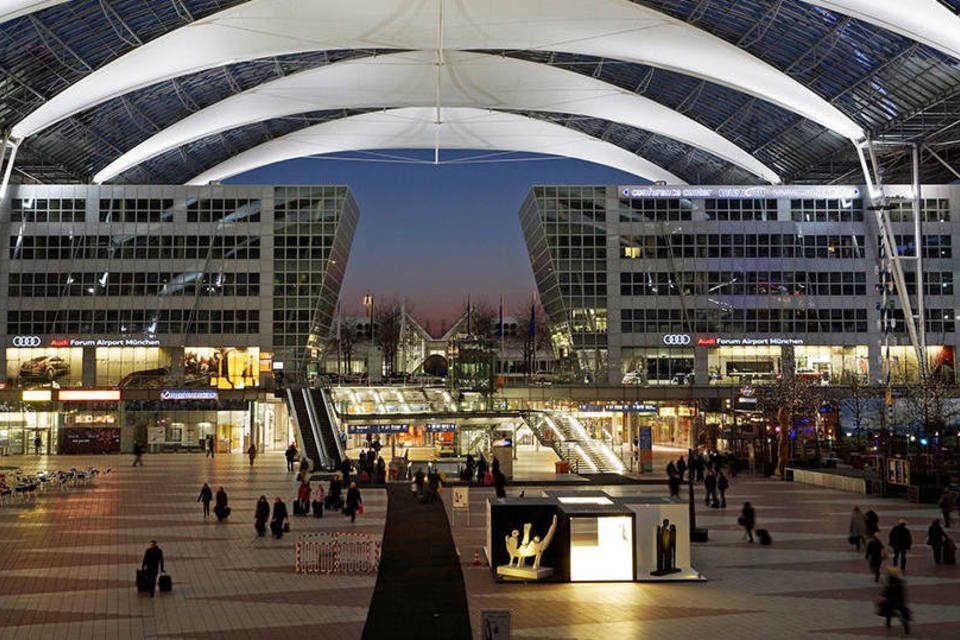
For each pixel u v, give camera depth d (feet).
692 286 265.95
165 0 195.72
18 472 148.15
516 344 449.48
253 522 101.40
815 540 89.35
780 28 207.92
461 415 199.00
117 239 255.09
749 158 294.66
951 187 265.13
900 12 174.50
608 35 220.23
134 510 112.37
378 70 262.47
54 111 225.97
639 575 69.72
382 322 462.60
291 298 255.91
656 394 253.24
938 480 123.85
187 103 263.90
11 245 253.44
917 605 61.21
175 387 247.09
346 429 194.49
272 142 320.91
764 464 167.63
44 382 252.21
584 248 266.77
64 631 54.19
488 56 254.47
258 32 213.25
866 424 221.46
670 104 275.80
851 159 278.67
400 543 86.48
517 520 72.59
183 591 65.62
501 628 41.39
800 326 265.34
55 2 173.37
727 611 59.57
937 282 264.72
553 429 192.85
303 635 52.90
